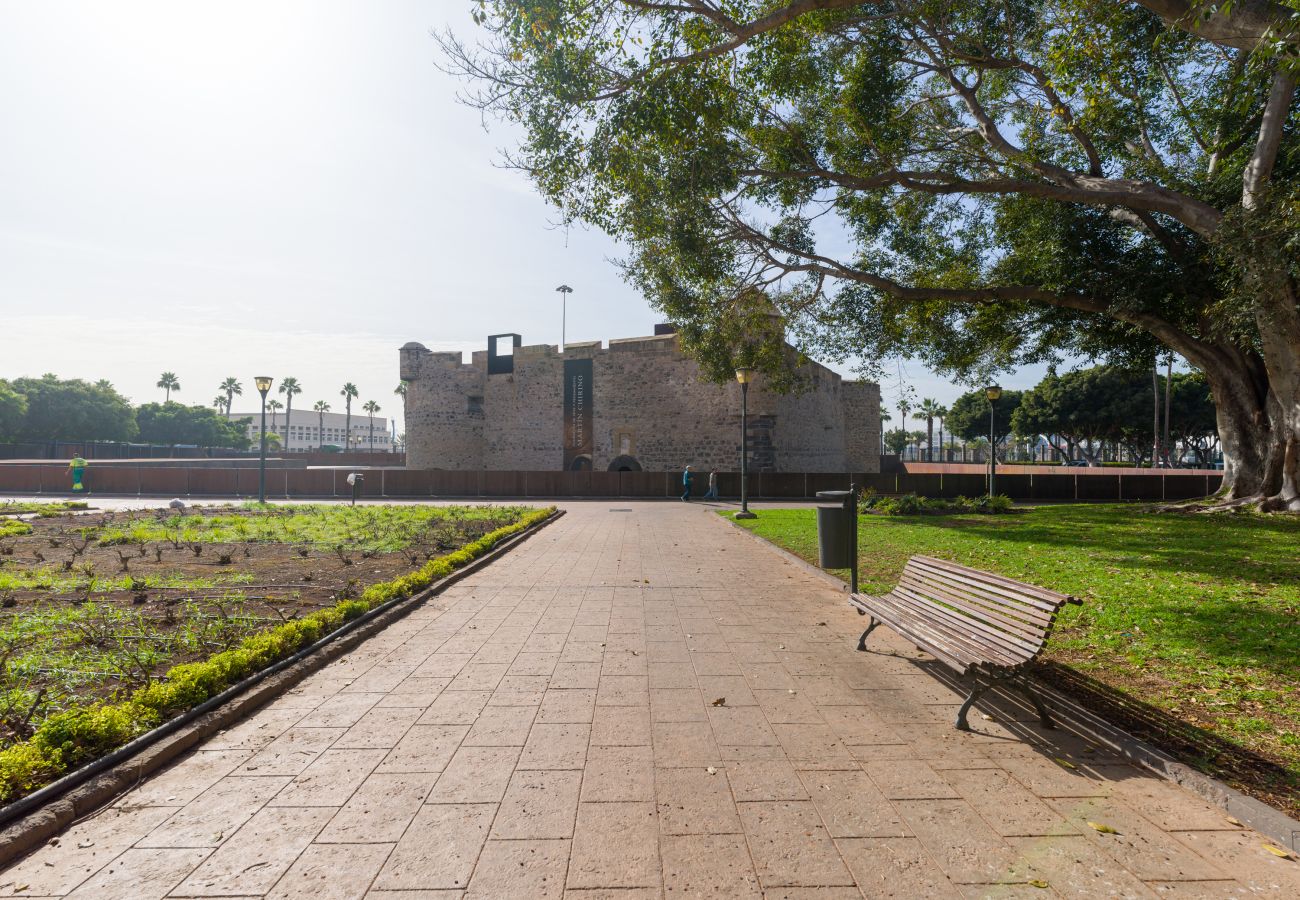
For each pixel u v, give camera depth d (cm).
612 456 3175
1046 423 4950
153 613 638
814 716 404
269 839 271
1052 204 1411
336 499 2762
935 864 252
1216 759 332
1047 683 450
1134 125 1384
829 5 816
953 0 1139
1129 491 2519
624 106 919
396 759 346
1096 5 857
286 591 755
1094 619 604
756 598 755
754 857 257
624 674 486
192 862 254
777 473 2817
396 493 2894
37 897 232
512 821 285
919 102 1412
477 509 2025
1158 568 834
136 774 320
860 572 873
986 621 424
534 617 662
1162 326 1503
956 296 1447
